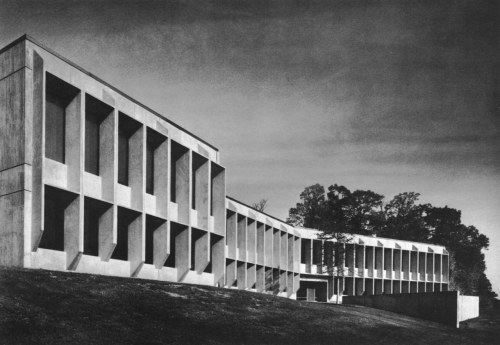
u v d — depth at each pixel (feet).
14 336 42.01
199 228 112.37
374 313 107.96
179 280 104.94
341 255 191.62
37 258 67.05
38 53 68.85
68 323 48.16
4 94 69.00
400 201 300.81
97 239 82.53
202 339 54.29
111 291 63.72
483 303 219.20
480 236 284.20
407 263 230.48
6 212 66.44
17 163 66.59
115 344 46.16
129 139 93.04
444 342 81.41
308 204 254.68
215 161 124.67
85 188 78.74
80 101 75.77
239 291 92.02
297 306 87.20
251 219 155.33
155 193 98.58
